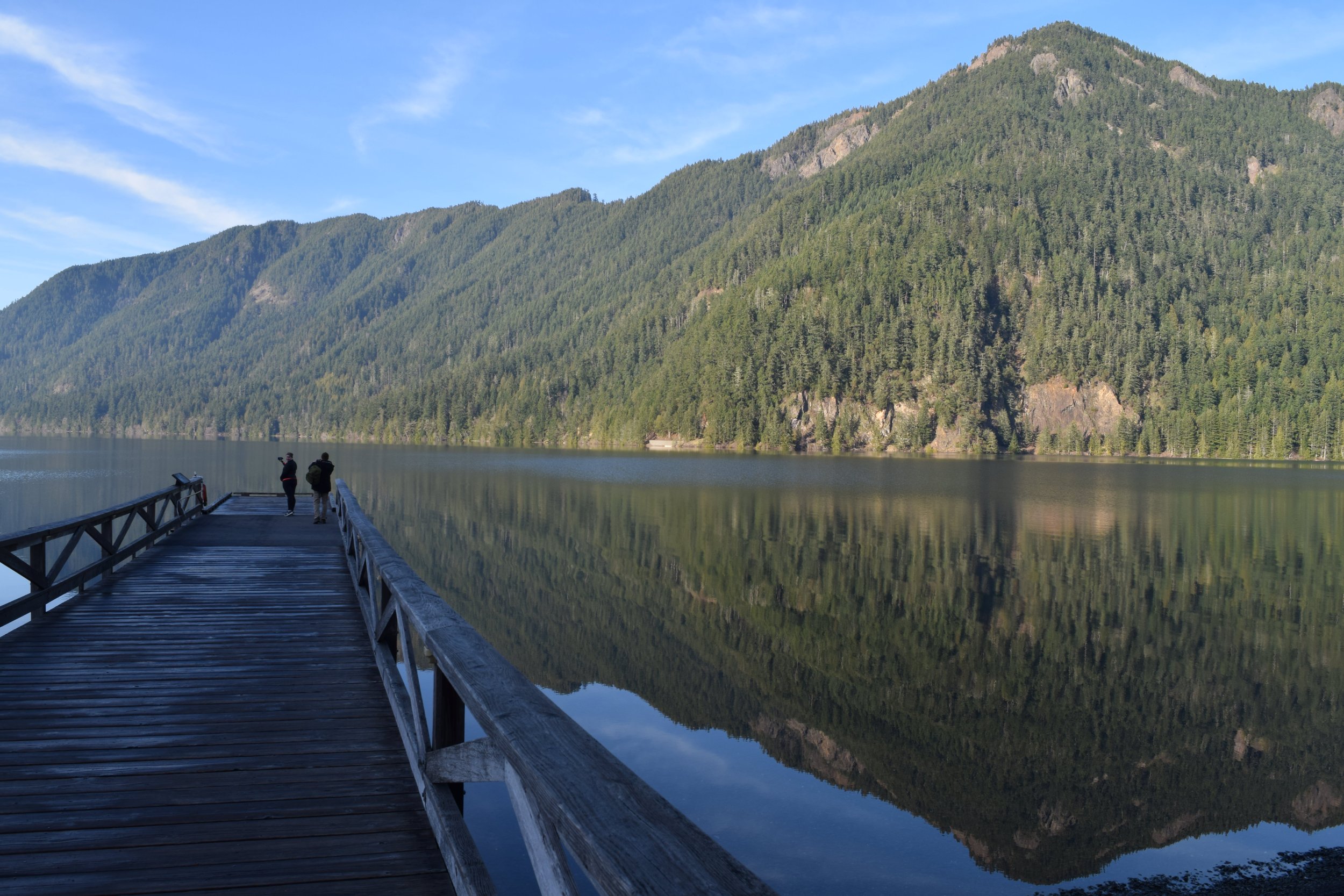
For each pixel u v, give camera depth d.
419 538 30.72
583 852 1.48
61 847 3.46
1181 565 26.45
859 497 49.41
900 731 12.63
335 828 3.71
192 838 3.57
